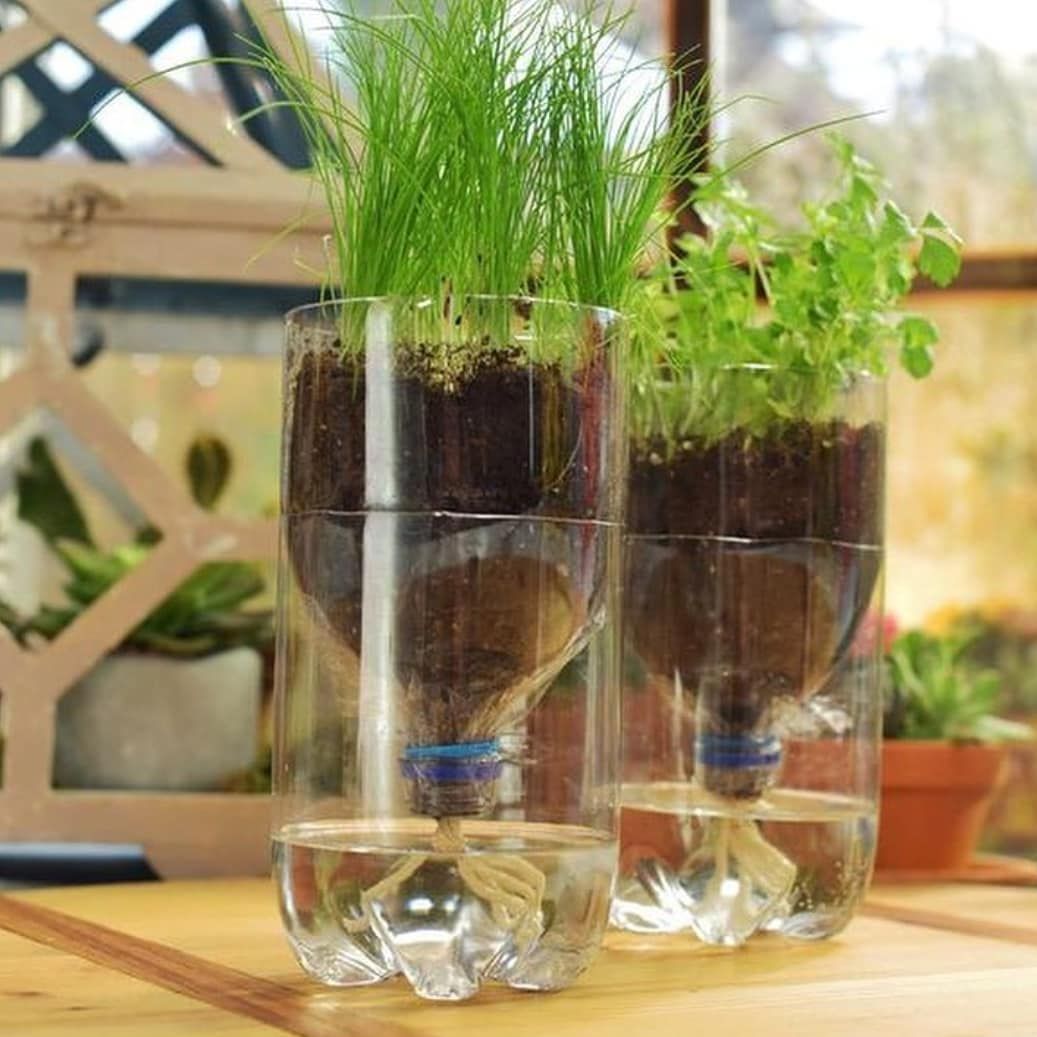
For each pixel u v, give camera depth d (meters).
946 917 1.31
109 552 1.63
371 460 0.93
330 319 0.96
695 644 1.16
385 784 0.94
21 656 1.52
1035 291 2.10
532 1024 0.89
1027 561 2.22
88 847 1.69
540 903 0.95
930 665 1.69
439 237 0.94
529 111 0.98
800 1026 0.90
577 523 0.95
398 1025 0.89
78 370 1.65
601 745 0.99
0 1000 0.94
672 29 2.00
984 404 2.23
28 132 1.59
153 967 1.05
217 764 1.55
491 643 0.93
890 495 2.26
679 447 1.17
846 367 1.18
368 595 0.94
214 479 1.64
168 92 1.57
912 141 2.24
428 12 1.00
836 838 1.17
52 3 1.57
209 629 1.57
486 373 0.93
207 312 1.63
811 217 1.22
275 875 1.00
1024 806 2.13
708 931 1.16
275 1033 0.87
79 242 1.56
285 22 1.05
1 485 1.63
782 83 2.22
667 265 1.22
